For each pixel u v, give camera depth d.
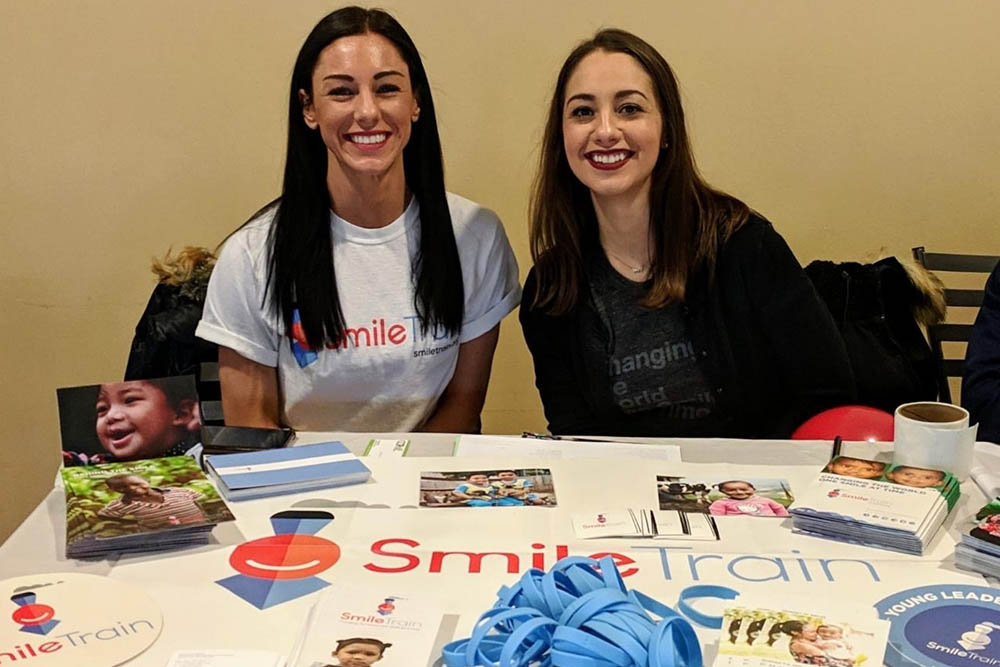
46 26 2.48
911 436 1.37
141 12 2.48
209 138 2.55
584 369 1.96
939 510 1.22
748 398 1.96
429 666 0.95
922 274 2.18
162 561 1.15
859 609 1.01
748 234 1.91
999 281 1.81
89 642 0.98
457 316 1.89
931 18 2.47
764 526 1.24
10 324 2.65
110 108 2.53
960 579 1.10
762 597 1.03
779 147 2.56
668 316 1.92
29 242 2.61
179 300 2.15
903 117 2.53
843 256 2.62
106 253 2.61
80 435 1.37
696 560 1.15
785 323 1.90
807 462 1.46
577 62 1.87
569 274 1.95
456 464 1.44
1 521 2.74
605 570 0.99
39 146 2.55
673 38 2.49
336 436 1.57
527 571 1.01
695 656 0.91
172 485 1.29
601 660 0.88
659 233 1.88
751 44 2.49
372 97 1.75
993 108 2.52
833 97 2.52
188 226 2.60
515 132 2.55
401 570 1.13
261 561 1.15
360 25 1.77
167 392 1.41
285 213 1.83
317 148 1.82
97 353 2.67
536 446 1.52
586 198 1.97
